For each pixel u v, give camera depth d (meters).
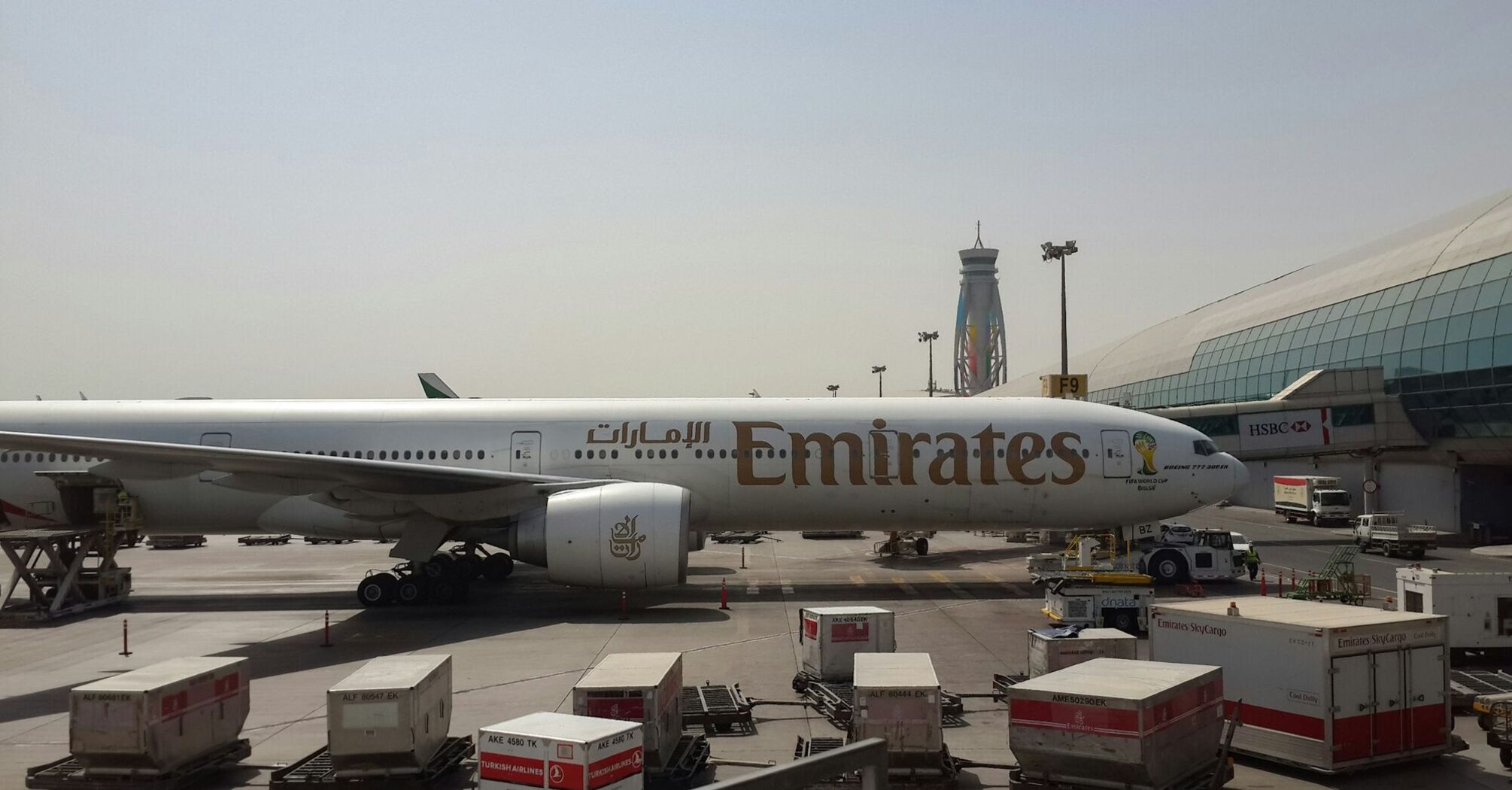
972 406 30.44
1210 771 12.53
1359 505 56.94
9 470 28.44
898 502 29.58
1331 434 50.53
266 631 23.84
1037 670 16.58
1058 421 30.03
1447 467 50.03
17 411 29.48
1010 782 12.10
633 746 10.95
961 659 20.16
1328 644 12.79
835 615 17.45
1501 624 18.77
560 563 25.58
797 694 17.33
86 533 26.97
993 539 46.00
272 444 29.12
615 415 29.84
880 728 12.54
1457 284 48.44
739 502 29.48
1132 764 11.21
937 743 12.47
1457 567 35.56
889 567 35.88
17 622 25.11
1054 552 40.28
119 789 12.26
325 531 28.52
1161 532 31.42
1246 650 13.73
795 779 5.27
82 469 28.56
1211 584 30.30
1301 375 60.19
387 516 27.41
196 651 21.62
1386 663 13.21
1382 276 56.44
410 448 29.09
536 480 26.89
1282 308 68.12
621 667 13.78
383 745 12.24
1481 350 45.16
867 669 13.58
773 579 32.28
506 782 10.62
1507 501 49.22
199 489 28.70
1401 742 13.28
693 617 25.30
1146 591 22.23
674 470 29.22
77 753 12.18
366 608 27.34
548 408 30.12
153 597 29.62
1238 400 68.56
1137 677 12.37
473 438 29.23
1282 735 13.28
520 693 17.52
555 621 24.77
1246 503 68.81
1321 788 12.64
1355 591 23.94
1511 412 43.75
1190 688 12.18
